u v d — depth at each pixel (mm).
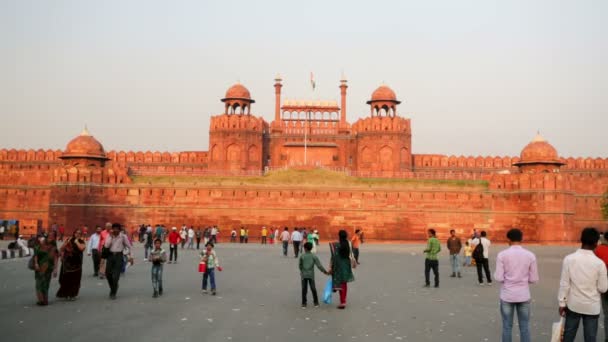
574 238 64125
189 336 10805
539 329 11797
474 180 57312
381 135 69312
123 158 71875
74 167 55812
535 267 9281
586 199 65375
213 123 69500
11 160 68000
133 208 54562
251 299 15617
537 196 54188
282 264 27250
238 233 54781
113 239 15547
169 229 54406
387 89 71500
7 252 29828
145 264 26391
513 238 9461
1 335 10773
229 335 10930
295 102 74438
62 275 15086
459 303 15188
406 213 55062
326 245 48969
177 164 71500
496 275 9367
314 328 11703
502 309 9297
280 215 54938
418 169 71500
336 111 74438
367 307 14414
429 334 11227
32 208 64438
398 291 17594
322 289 17922
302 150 72125
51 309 13703
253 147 69500
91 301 14977
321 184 55750
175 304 14570
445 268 26516
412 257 33250
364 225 54969
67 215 53938
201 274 22078
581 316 8695
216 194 55000
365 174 60000
